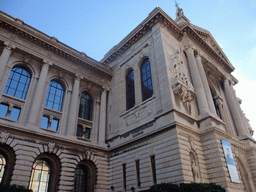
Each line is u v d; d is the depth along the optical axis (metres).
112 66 38.84
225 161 23.44
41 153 24.36
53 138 25.67
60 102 30.58
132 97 32.44
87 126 32.03
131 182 25.48
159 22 31.48
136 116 28.92
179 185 19.83
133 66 34.06
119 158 28.67
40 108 27.36
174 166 21.12
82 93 34.41
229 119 37.31
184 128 23.62
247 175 29.97
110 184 28.47
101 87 36.25
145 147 25.28
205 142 24.89
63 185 24.38
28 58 28.64
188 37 34.72
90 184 27.47
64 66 31.72
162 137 23.61
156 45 30.16
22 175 21.80
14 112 25.25
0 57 25.42
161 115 24.75
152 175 23.33
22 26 28.06
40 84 27.75
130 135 28.66
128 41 36.09
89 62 34.56
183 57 32.50
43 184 23.81
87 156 28.12
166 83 26.05
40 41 29.62
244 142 33.97
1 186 18.05
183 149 21.91
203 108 27.31
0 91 24.53
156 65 29.05
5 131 22.34
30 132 23.88
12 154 22.28
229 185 21.72
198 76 30.27
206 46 37.62
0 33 26.47
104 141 31.64
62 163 25.31
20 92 26.86
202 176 22.41
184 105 26.38
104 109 34.31
